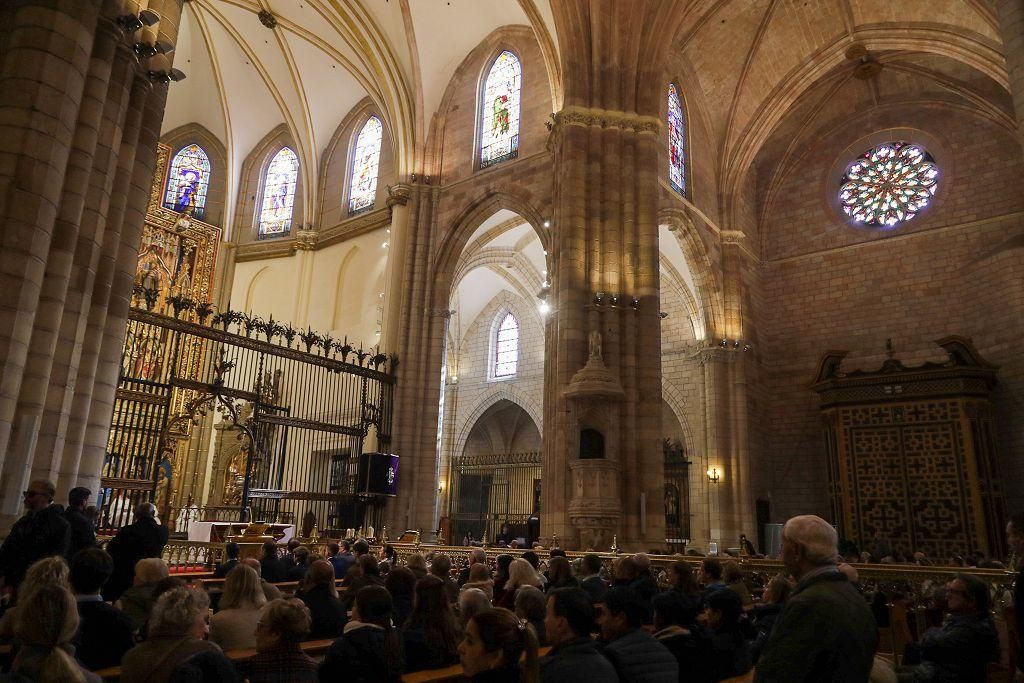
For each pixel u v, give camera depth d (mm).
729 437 29734
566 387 20438
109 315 13281
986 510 24688
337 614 7070
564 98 23312
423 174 29641
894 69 30844
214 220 36000
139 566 6605
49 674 3658
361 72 31625
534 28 25484
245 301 35312
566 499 19828
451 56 30062
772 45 30125
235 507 27141
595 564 9750
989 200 29156
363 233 32688
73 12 12000
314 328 33031
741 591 9430
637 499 19859
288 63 33219
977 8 25281
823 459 30906
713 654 5824
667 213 27234
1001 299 27406
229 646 5852
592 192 22328
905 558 25719
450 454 39469
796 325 32938
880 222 31922
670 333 33562
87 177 12320
